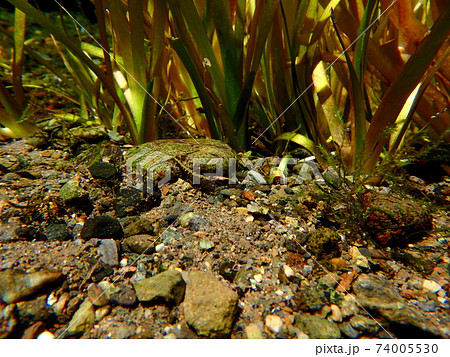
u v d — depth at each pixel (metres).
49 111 0.37
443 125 0.29
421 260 0.22
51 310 0.18
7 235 0.21
